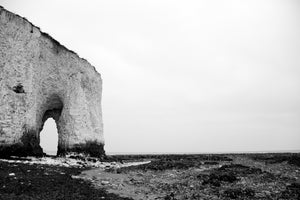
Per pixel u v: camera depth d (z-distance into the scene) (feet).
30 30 112.16
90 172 80.84
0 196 39.50
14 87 98.84
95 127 146.82
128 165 114.62
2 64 96.89
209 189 56.75
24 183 48.96
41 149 112.68
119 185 60.34
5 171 58.29
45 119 134.92
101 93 166.50
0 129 90.07
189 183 63.57
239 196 50.42
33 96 107.76
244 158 140.87
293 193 52.13
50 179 55.62
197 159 135.44
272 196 50.39
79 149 130.21
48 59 127.44
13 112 95.76
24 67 104.88
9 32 102.01
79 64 146.41
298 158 115.96
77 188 50.78
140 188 58.44
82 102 140.36
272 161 113.50
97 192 49.26
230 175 69.72
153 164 104.73
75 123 132.67
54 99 132.77
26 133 99.66
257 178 68.08
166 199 47.83
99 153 146.61
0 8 100.12
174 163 105.70
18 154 94.73
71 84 139.13
